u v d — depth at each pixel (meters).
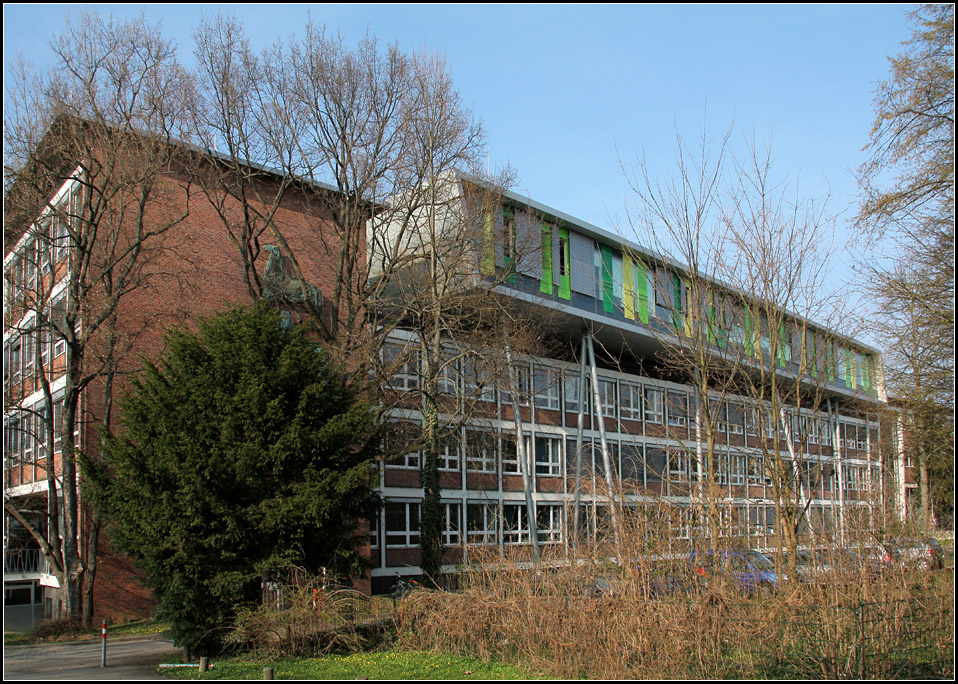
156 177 23.59
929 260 17.72
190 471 14.47
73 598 21.59
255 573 14.55
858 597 11.94
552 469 35.91
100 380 24.56
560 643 12.25
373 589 28.66
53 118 22.11
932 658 11.85
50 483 22.84
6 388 26.28
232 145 24.36
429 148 24.59
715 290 18.91
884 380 20.17
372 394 23.17
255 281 26.58
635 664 11.61
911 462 20.17
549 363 33.62
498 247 27.89
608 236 35.59
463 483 32.41
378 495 17.23
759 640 11.62
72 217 23.19
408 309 24.56
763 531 15.58
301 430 15.34
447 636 14.27
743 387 19.42
